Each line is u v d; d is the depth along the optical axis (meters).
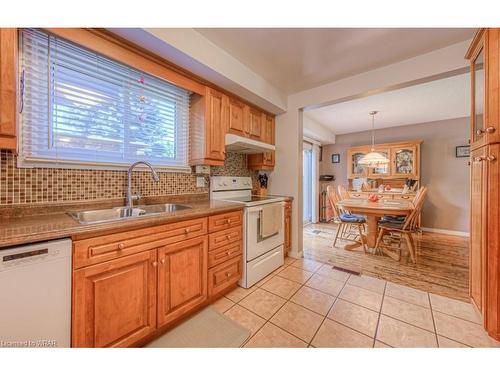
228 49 1.92
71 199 1.47
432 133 4.41
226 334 1.45
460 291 2.01
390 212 2.85
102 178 1.63
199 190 2.38
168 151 2.09
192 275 1.57
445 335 1.43
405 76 2.07
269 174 3.19
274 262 2.46
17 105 1.17
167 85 2.02
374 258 2.87
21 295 0.87
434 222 4.37
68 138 1.46
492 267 1.36
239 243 2.02
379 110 3.75
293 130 2.90
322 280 2.24
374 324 1.55
